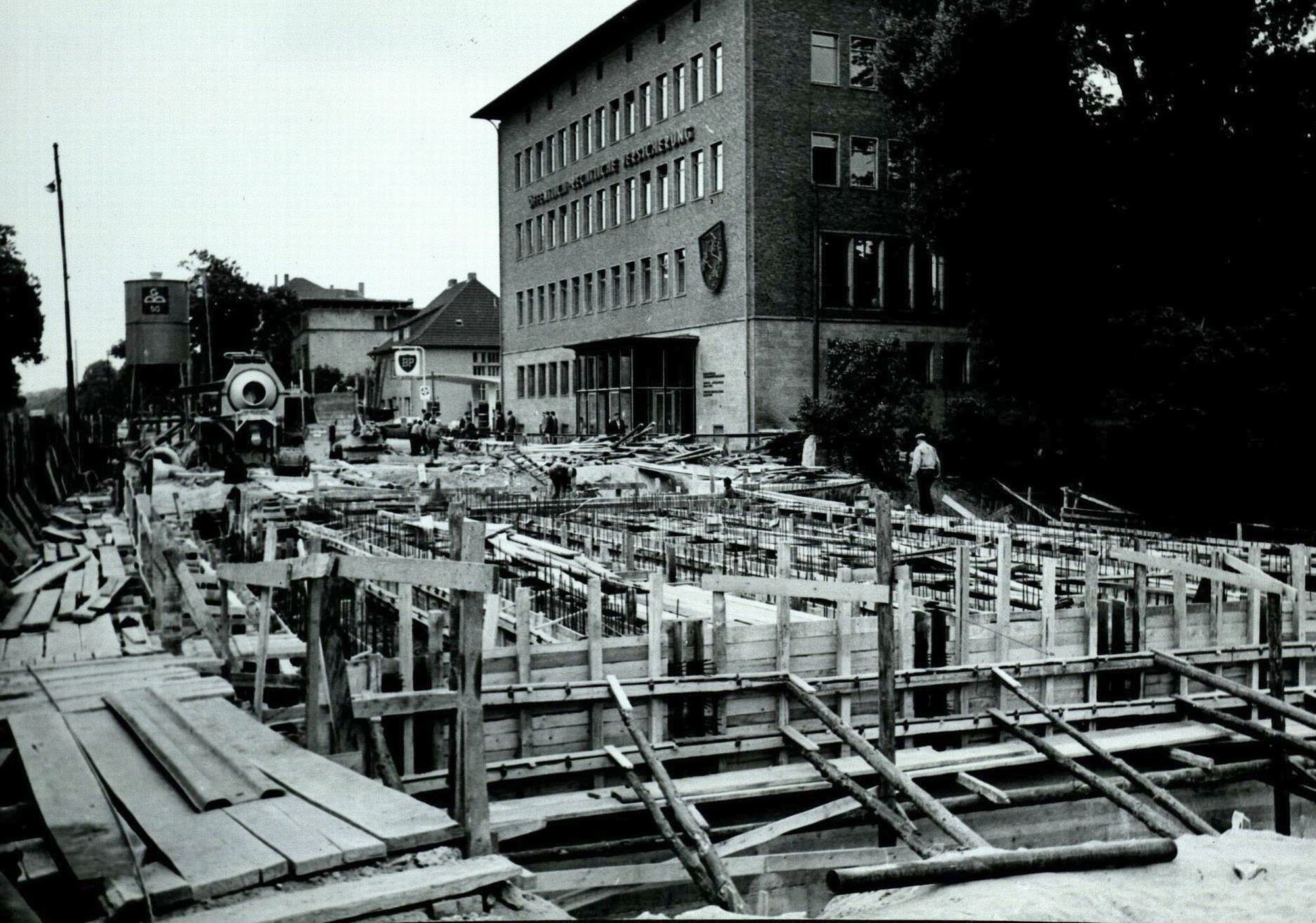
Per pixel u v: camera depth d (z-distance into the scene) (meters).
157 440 38.91
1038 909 8.84
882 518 10.99
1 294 35.47
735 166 45.50
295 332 117.69
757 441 43.75
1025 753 12.90
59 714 9.20
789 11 45.09
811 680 12.55
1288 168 34.22
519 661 11.52
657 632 11.98
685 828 9.79
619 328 55.81
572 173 60.19
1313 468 34.78
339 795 7.41
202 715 9.09
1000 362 40.28
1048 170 36.09
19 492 21.69
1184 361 33.16
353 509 25.44
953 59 35.25
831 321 46.22
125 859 6.33
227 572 10.12
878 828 11.59
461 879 6.45
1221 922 8.86
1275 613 13.48
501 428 59.44
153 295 38.91
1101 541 21.16
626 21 52.12
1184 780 12.92
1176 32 34.75
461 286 95.12
